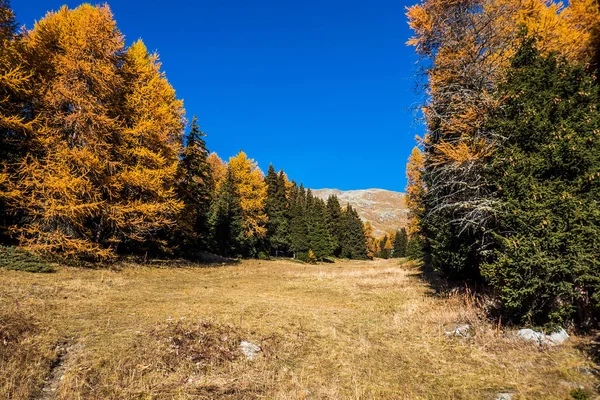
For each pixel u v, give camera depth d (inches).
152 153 686.5
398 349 276.5
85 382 187.9
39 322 273.4
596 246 236.1
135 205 689.6
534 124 281.9
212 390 192.9
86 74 605.3
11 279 418.3
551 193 258.8
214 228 1333.7
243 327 307.1
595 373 197.2
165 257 937.5
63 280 477.7
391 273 944.3
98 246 653.9
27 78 545.3
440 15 415.8
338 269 1341.0
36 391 177.8
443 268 494.6
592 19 386.3
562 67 298.5
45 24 617.9
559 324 262.7
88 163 577.3
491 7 400.8
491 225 335.3
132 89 719.7
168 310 358.6
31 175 556.4
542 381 197.6
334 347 279.4
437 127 435.8
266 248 1774.1
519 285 265.3
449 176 379.9
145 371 209.2
